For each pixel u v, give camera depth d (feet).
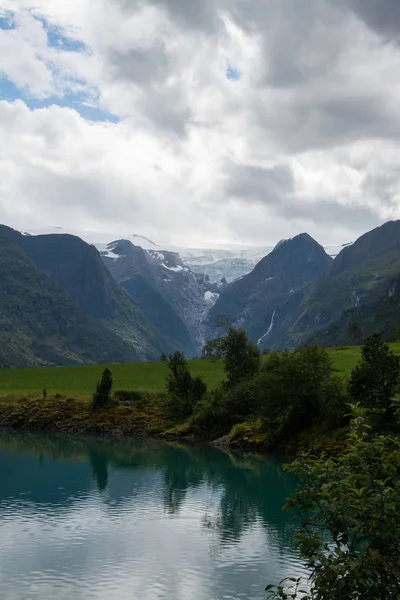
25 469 195.83
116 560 103.71
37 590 90.12
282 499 153.69
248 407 271.49
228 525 127.65
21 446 251.80
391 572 42.47
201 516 134.82
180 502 149.07
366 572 42.39
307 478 49.29
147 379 406.00
